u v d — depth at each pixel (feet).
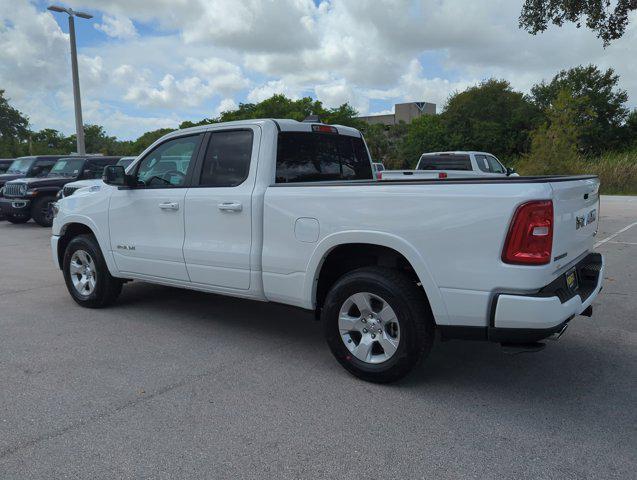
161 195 17.20
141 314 19.48
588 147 123.65
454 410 11.87
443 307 11.94
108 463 9.82
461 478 9.33
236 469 9.64
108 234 18.99
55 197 48.60
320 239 13.56
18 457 10.00
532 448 10.26
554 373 13.91
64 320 18.74
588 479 9.26
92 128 257.14
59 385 13.20
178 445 10.43
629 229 40.78
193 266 16.55
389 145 160.56
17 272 27.53
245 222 15.12
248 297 15.62
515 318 11.09
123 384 13.28
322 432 10.92
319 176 16.79
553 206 11.01
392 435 10.79
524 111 129.70
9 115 190.49
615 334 16.83
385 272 12.82
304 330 17.75
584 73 128.36
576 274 12.91
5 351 15.60
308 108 148.15
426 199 11.91
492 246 11.22
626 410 11.82
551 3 47.39
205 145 16.58
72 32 68.18
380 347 13.51
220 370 14.23
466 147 133.69
